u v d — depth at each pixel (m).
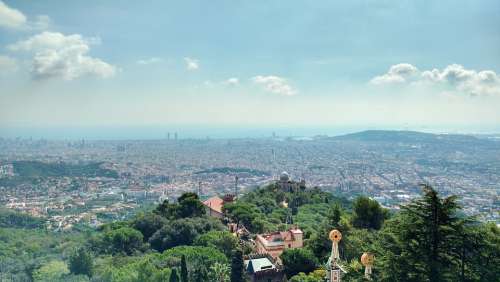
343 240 102.38
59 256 140.25
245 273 97.25
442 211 51.88
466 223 52.91
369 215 116.94
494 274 52.97
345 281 63.53
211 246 121.19
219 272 99.38
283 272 100.00
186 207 162.62
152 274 101.44
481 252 53.56
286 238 118.56
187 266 103.88
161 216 156.88
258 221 153.12
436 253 52.31
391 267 53.38
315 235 116.12
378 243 60.19
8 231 192.25
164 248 135.75
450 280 50.28
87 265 119.81
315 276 90.00
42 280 119.56
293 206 199.62
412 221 54.22
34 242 166.38
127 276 103.50
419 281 51.38
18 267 132.12
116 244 136.12
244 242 133.25
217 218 159.12
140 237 139.62
